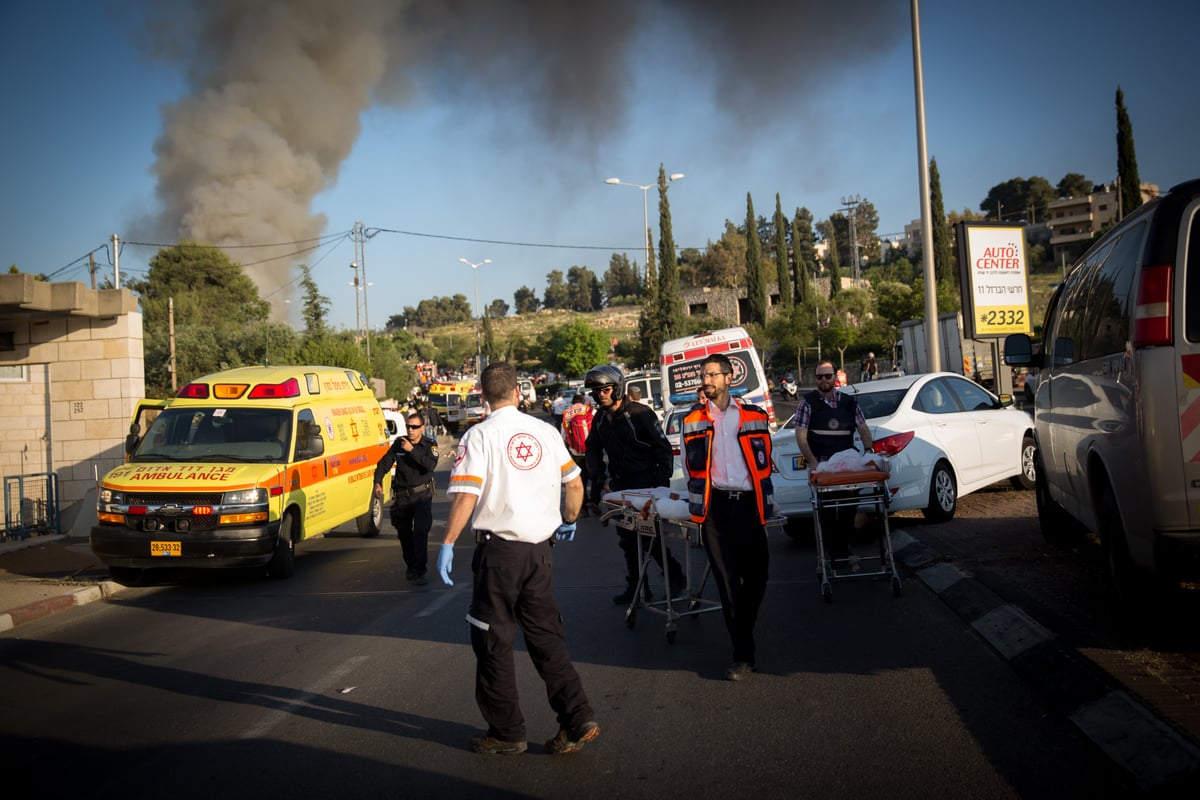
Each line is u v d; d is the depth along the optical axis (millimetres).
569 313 190750
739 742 4719
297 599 9484
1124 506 5441
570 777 4375
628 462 8156
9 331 15781
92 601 9969
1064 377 7492
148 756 4910
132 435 11711
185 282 66562
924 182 17266
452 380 56562
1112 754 4164
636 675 6035
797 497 10328
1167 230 5070
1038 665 5395
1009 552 8672
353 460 13570
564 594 8797
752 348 18797
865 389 11430
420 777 4449
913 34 17234
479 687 4738
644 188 53656
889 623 6934
